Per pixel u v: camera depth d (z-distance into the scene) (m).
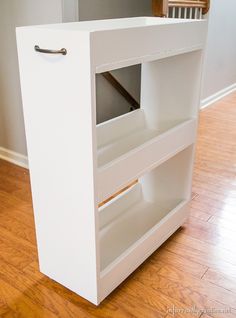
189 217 2.00
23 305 1.41
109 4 2.70
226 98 4.38
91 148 1.14
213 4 3.52
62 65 1.10
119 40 1.13
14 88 2.35
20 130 2.47
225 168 2.60
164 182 1.93
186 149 1.79
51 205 1.36
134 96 3.19
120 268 1.46
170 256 1.69
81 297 1.44
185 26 1.45
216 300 1.44
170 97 1.74
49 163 1.29
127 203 1.91
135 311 1.39
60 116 1.18
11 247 1.74
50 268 1.51
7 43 2.25
